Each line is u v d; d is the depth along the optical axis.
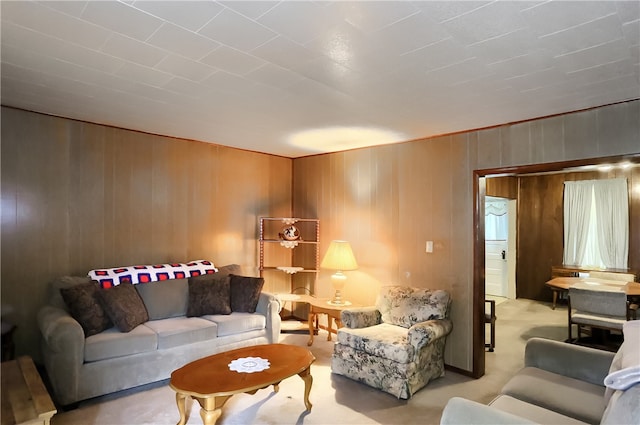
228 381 2.44
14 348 3.28
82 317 3.12
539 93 2.71
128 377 3.12
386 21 1.76
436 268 3.97
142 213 4.18
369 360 3.35
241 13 1.71
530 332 5.14
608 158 2.93
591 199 6.73
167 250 4.38
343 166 4.99
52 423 2.64
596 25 1.77
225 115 3.44
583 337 4.72
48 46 2.10
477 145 3.70
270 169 5.44
